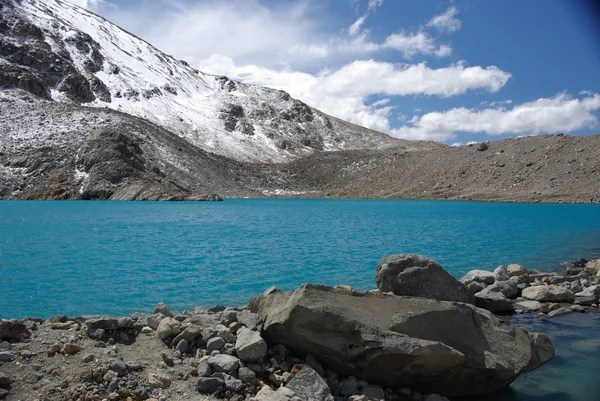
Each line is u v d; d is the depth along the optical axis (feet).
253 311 33.73
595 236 101.30
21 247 79.56
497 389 27.43
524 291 49.01
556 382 27.91
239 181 357.00
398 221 138.10
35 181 241.76
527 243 89.20
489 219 145.79
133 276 55.98
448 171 327.26
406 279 37.70
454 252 77.20
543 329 37.55
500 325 30.30
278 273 58.34
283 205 234.38
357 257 70.79
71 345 25.49
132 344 27.99
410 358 25.96
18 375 22.81
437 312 28.40
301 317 27.40
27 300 44.29
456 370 26.50
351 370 27.04
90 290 48.60
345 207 218.18
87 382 23.08
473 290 48.16
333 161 431.84
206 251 75.97
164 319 30.07
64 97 443.32
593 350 32.76
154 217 144.15
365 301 29.68
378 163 399.44
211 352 27.43
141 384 23.66
